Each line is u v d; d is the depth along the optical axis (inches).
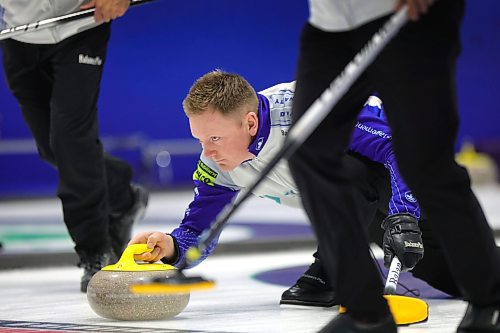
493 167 1499.8
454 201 270.2
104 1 447.2
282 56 1524.4
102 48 488.1
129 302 369.7
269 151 382.3
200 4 1489.9
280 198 419.5
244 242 705.0
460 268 278.4
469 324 285.1
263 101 377.4
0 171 1433.3
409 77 260.4
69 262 645.9
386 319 274.1
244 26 1508.4
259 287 499.2
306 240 727.1
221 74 370.9
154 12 1475.1
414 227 361.4
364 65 249.6
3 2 487.5
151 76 1480.1
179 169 1524.4
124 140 1439.5
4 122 1402.6
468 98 1603.1
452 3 263.6
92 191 496.1
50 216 1053.8
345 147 281.9
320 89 274.1
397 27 248.2
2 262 618.5
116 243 559.5
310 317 385.4
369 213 401.1
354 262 269.7
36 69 499.2
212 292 477.7
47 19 453.1
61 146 486.6
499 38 1603.1
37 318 394.0
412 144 266.2
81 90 482.3
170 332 345.7
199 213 397.1
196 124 366.3
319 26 276.8
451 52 262.2
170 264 394.3
